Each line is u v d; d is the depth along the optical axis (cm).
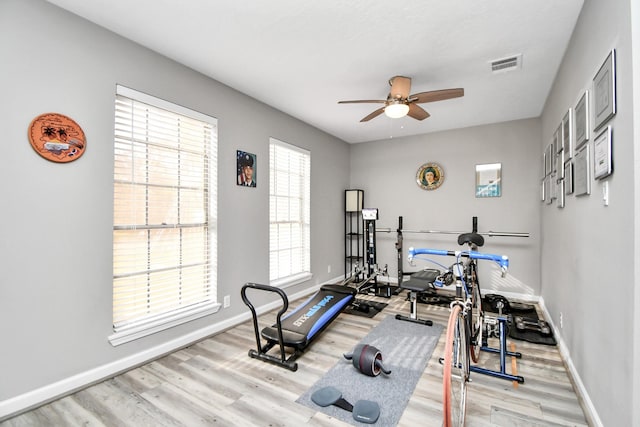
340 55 255
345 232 548
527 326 305
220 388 205
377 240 539
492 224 444
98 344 213
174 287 269
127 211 235
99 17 205
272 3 192
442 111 390
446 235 479
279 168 398
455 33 223
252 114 345
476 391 203
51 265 192
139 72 237
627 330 127
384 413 180
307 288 449
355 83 309
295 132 418
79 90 204
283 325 269
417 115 314
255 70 282
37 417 175
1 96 172
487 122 437
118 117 228
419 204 500
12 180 176
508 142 433
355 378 219
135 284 241
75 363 202
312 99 351
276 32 223
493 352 257
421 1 189
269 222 371
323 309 300
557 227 279
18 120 178
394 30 220
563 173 245
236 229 323
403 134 502
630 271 124
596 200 165
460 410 166
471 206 459
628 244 125
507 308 358
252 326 319
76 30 202
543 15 201
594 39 168
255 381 214
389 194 527
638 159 118
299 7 196
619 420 135
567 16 201
